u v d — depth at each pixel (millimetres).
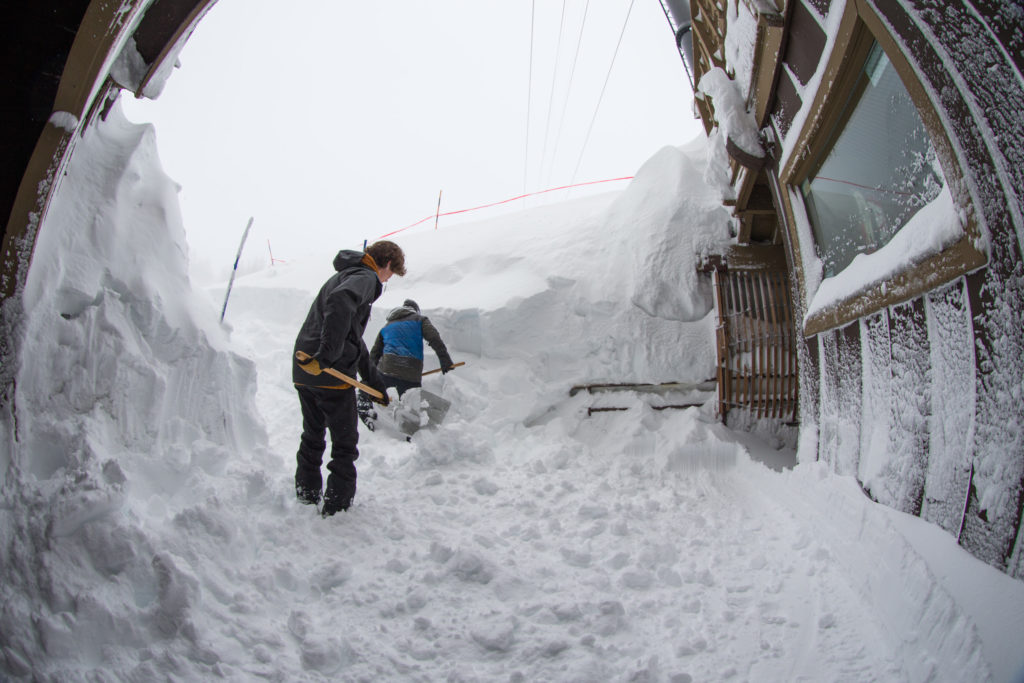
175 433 3234
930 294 2482
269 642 2129
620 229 6270
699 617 2475
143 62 3158
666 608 2539
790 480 3746
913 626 2154
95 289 3105
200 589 2189
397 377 4859
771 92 4137
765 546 3100
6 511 2283
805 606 2529
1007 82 1818
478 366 5723
